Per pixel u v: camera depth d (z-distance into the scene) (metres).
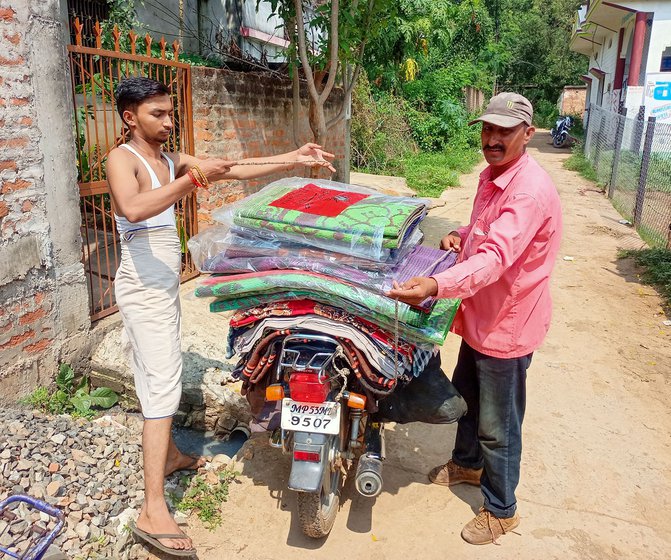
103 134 5.51
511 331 2.54
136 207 2.34
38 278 3.69
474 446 3.09
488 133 2.45
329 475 2.71
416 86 17.92
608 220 9.77
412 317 2.37
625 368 4.59
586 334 5.21
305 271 2.46
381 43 11.84
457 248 3.02
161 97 2.61
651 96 14.93
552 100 36.66
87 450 3.10
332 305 2.48
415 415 2.76
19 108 3.44
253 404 2.79
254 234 2.62
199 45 8.89
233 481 3.20
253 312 2.57
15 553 2.19
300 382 2.43
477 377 2.69
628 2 14.70
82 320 4.09
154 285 2.65
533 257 2.46
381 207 2.57
